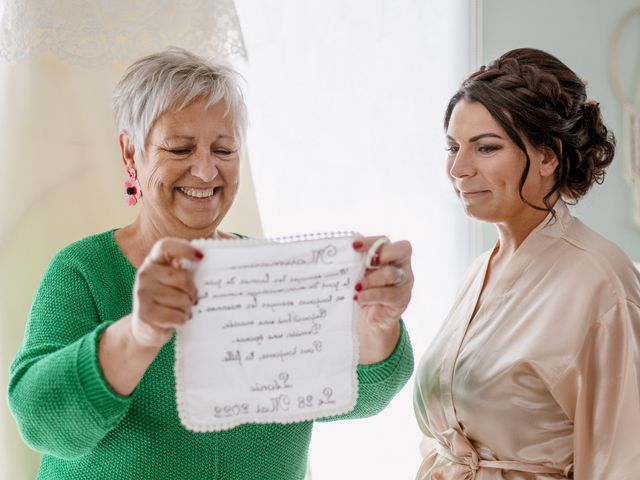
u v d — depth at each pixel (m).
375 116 1.94
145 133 0.99
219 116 0.99
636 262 1.98
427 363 1.18
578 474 0.99
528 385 1.02
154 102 0.97
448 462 1.13
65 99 1.42
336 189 1.93
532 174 1.08
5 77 1.39
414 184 1.98
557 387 1.00
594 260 1.04
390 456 1.99
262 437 1.03
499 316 1.10
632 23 1.99
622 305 1.00
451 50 1.97
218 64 1.03
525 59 1.09
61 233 1.42
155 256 0.78
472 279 1.22
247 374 0.85
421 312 2.02
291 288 0.84
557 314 1.03
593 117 1.12
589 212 2.00
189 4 1.39
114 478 0.98
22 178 1.38
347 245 0.85
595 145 1.12
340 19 1.90
